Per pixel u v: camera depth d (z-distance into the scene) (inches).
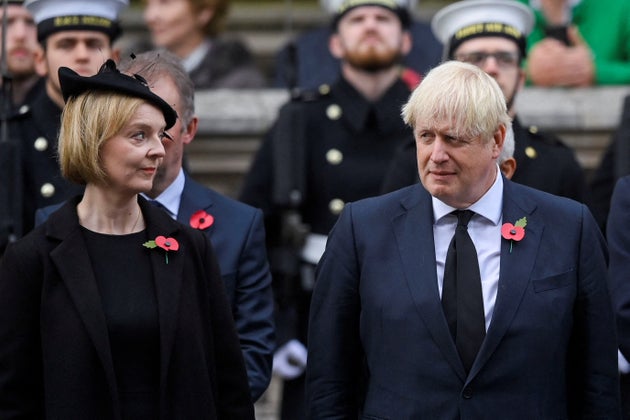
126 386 449.1
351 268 484.4
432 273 470.0
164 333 450.6
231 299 531.5
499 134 467.5
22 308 451.8
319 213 666.8
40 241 456.8
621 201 555.8
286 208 658.2
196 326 461.1
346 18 682.2
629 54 839.7
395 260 476.4
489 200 475.8
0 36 702.5
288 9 806.5
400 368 466.9
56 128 602.5
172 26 821.2
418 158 468.8
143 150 453.1
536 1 840.3
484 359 459.2
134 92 451.8
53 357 446.6
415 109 462.3
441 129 456.8
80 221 462.3
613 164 668.7
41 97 614.2
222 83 824.9
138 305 452.8
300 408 641.6
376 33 674.8
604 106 808.3
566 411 473.7
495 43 622.8
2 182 581.0
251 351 525.7
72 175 457.7
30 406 454.9
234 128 799.7
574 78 814.5
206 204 541.0
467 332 464.8
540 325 463.2
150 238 462.9
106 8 618.2
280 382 737.6
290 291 646.5
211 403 459.8
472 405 458.6
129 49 877.8
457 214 476.7
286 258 648.4
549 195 487.8
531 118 805.2
